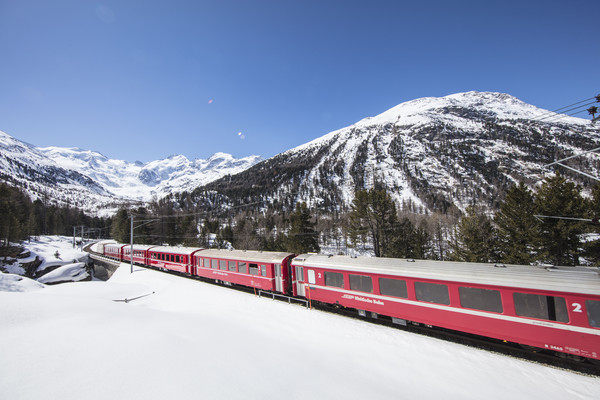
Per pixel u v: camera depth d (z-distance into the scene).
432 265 13.52
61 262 52.81
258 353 10.14
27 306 14.97
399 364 9.99
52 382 6.95
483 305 11.31
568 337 9.50
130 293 24.67
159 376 7.53
